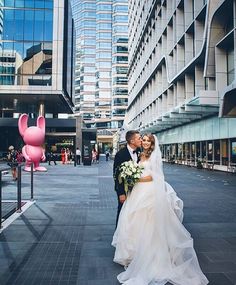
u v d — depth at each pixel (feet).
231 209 27.20
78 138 131.75
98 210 26.73
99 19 373.40
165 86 120.88
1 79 130.21
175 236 13.41
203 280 12.22
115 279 12.55
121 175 14.20
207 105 66.54
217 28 69.46
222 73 68.33
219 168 77.71
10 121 127.85
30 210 26.58
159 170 14.37
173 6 103.14
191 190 39.73
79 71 407.44
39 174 66.03
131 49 236.02
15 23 131.34
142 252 12.90
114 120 346.33
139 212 13.82
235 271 13.37
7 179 53.88
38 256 15.14
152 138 14.90
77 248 16.38
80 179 55.26
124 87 347.77
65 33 143.54
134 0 220.02
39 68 131.64
